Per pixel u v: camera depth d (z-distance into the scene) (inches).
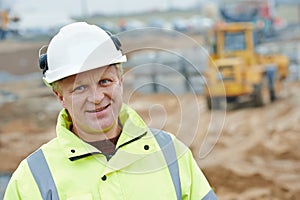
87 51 100.1
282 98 634.2
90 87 100.5
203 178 110.3
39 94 703.1
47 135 541.0
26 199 103.7
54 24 1014.4
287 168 406.9
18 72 855.7
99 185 104.2
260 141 465.1
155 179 106.2
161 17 1497.3
